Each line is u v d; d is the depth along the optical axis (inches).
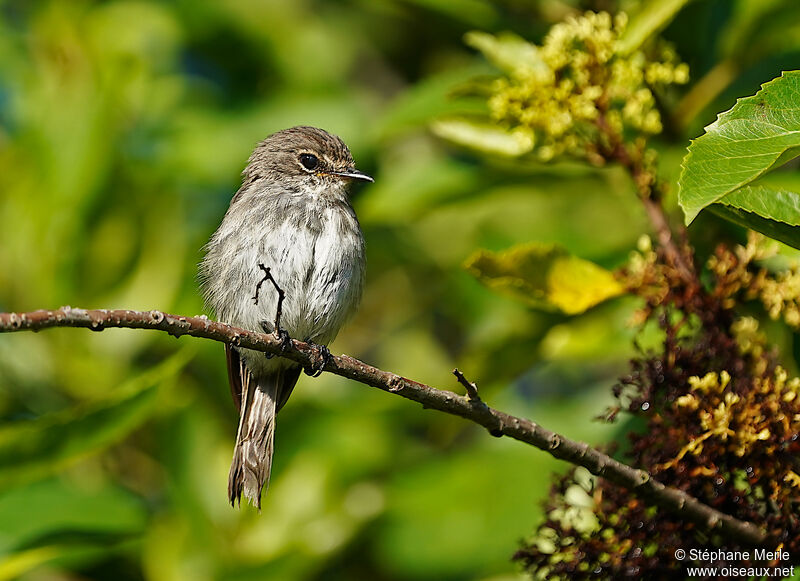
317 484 474.3
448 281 539.2
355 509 466.3
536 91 347.6
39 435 390.6
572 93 352.5
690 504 300.0
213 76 608.7
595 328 425.7
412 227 579.2
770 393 301.7
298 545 441.1
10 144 529.0
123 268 500.4
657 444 311.9
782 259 360.8
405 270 598.5
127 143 536.1
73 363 490.0
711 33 420.2
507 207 543.5
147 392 397.1
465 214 572.7
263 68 582.6
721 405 295.6
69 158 498.9
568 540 314.7
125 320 281.0
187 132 550.3
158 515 469.7
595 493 312.5
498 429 304.7
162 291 501.4
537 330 416.8
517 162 375.6
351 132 561.3
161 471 492.7
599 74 346.3
